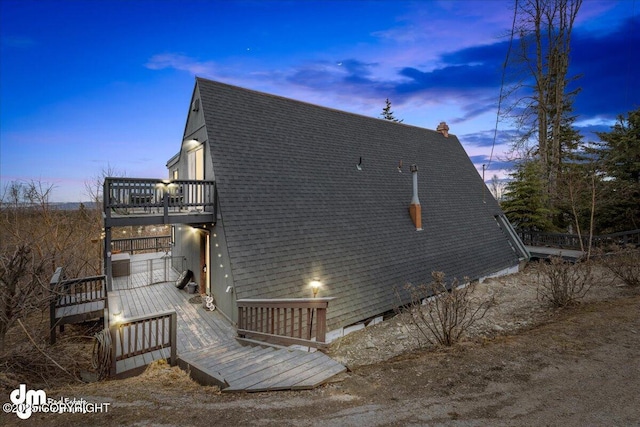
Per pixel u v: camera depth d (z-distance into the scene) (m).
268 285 7.87
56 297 6.55
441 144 18.31
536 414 3.18
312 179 10.85
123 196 7.77
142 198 8.45
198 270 10.18
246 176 9.31
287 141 11.23
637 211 16.52
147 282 11.05
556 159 19.66
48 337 7.10
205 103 9.97
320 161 11.64
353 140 13.68
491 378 4.02
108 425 3.25
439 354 5.06
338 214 10.59
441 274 5.90
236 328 7.37
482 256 13.57
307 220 9.70
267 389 4.04
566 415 3.15
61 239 14.11
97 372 5.21
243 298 7.41
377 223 11.39
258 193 9.23
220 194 8.51
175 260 12.87
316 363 4.93
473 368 4.34
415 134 17.30
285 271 8.31
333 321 8.10
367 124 15.09
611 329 5.59
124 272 11.57
